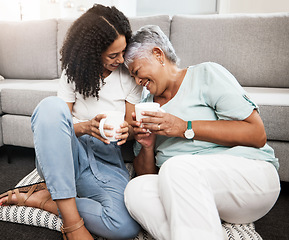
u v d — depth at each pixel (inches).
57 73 89.1
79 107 43.7
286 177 53.0
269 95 57.1
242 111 33.8
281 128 50.6
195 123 34.2
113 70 41.3
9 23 89.8
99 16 35.4
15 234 43.1
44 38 86.2
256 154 33.6
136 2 136.5
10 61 89.2
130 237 35.8
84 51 35.7
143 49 35.5
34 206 45.0
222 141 34.3
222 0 119.0
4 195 46.2
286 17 66.8
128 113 44.7
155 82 37.1
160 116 32.9
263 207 32.2
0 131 69.6
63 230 32.8
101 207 34.9
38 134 31.6
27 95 65.6
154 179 33.1
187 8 131.1
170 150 38.0
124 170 45.7
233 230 35.3
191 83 37.5
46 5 139.3
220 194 29.9
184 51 73.4
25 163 70.0
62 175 31.6
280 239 42.9
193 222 24.4
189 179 26.8
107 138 34.3
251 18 69.4
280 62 67.3
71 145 34.3
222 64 71.4
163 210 29.4
